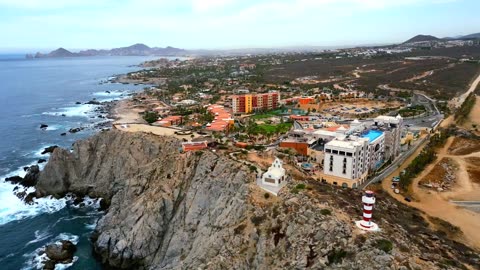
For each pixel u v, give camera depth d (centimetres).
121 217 11912
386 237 7106
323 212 7969
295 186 9706
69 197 14862
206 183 10944
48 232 12381
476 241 8900
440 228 9294
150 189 12375
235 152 12594
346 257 6762
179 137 15388
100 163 15238
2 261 10831
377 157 14438
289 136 17262
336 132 16425
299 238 7712
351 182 12300
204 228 10081
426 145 16938
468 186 12406
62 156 15400
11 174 16862
